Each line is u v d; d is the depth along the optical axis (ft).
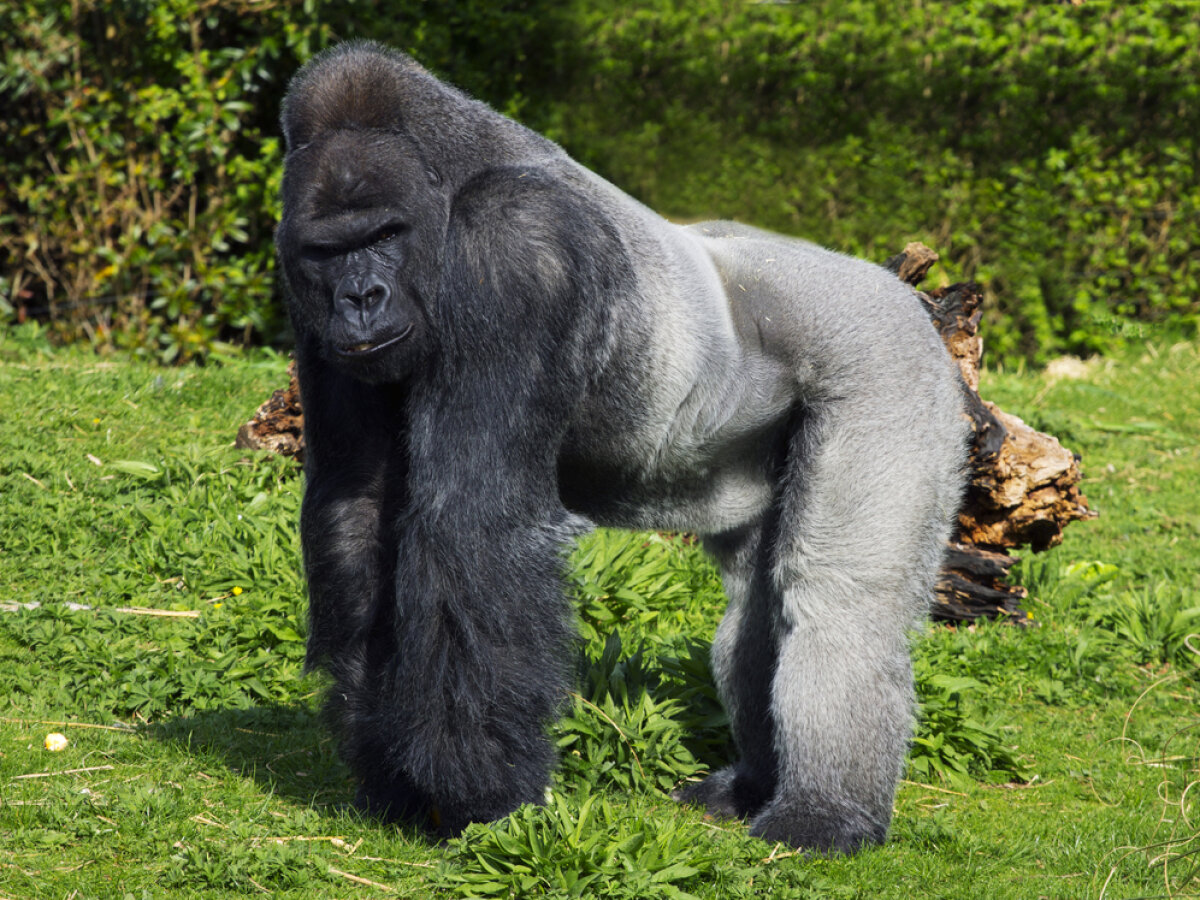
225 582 49.98
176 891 28.91
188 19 85.56
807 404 36.35
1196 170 109.81
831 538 35.37
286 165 31.42
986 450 56.08
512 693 30.66
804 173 105.70
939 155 107.24
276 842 31.50
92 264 88.33
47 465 59.41
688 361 33.96
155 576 50.85
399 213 30.14
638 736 39.29
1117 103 108.17
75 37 84.69
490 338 30.07
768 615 38.70
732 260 36.96
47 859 29.71
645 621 50.98
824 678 34.81
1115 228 109.09
